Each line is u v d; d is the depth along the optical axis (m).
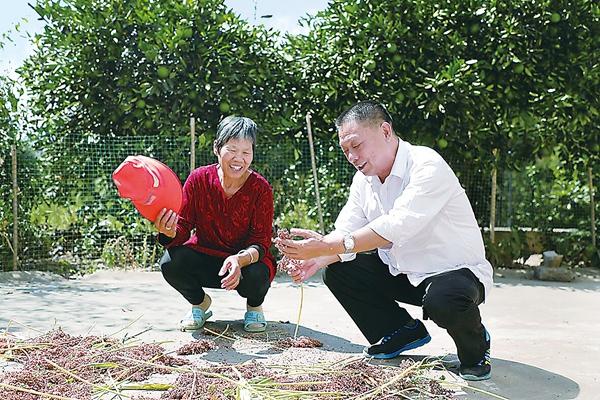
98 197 7.24
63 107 7.51
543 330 4.57
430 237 3.45
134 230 7.25
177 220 3.75
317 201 7.30
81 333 4.19
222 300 5.42
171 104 7.38
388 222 3.25
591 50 7.58
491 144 7.70
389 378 3.22
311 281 6.54
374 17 7.35
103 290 5.88
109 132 7.52
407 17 7.43
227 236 4.21
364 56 7.35
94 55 7.34
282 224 7.43
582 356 3.89
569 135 7.86
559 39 7.57
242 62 7.38
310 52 7.61
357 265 3.72
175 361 3.45
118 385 3.06
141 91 7.13
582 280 7.12
